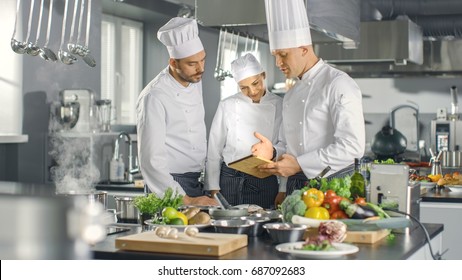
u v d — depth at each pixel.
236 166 3.47
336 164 3.39
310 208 2.66
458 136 8.37
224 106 4.19
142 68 7.29
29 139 5.07
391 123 8.91
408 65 8.47
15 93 5.03
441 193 4.92
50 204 1.05
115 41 6.85
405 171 2.87
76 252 1.06
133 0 6.37
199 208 3.02
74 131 5.22
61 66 5.31
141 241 2.38
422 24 8.21
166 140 3.83
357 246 2.52
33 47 4.33
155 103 3.74
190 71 3.77
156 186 3.70
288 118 3.69
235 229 2.63
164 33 3.74
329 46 7.34
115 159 5.35
